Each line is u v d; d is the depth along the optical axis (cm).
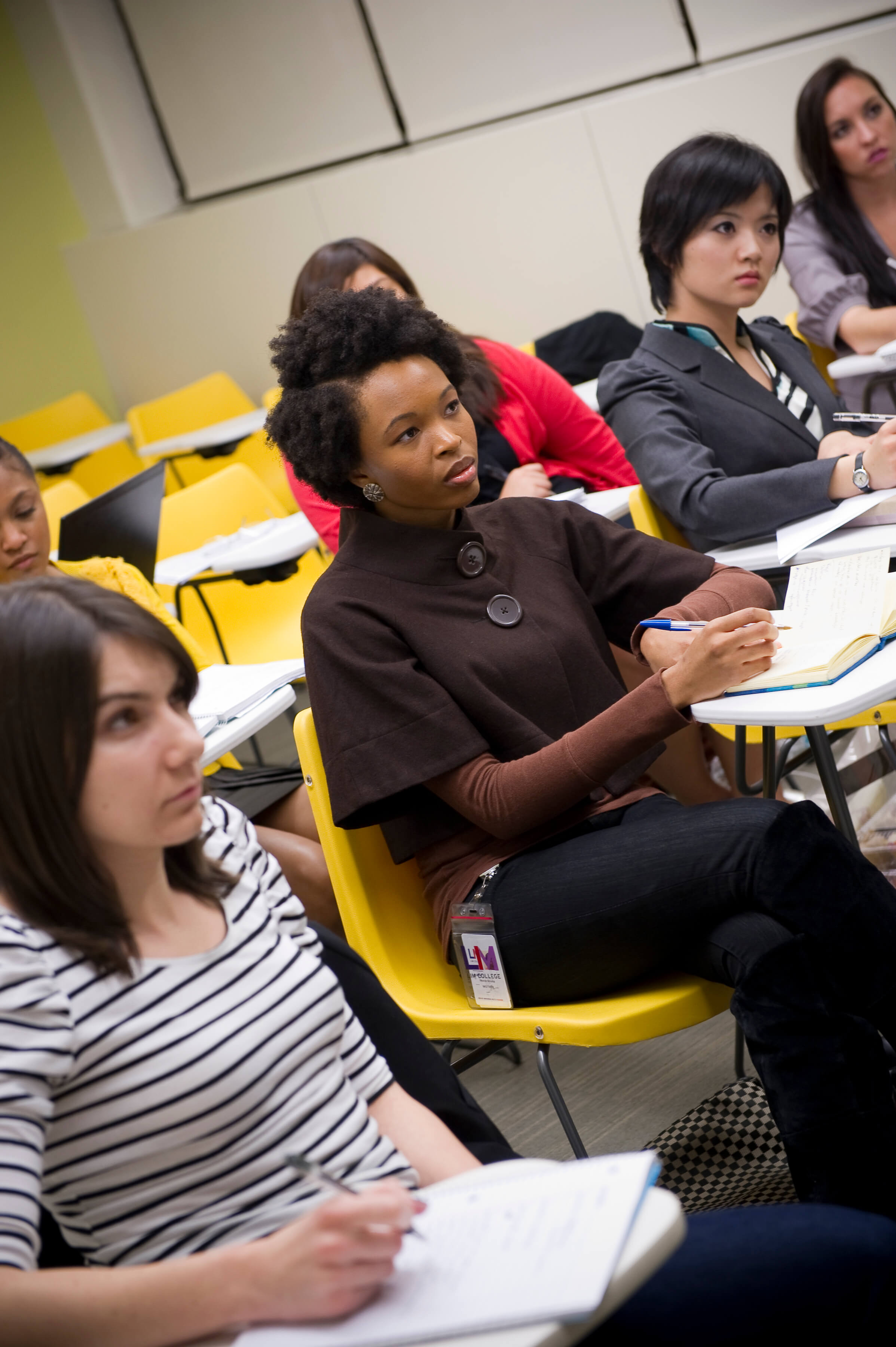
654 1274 102
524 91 609
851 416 239
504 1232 90
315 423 174
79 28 698
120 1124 97
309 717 170
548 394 312
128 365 755
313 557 385
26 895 97
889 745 225
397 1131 115
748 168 244
